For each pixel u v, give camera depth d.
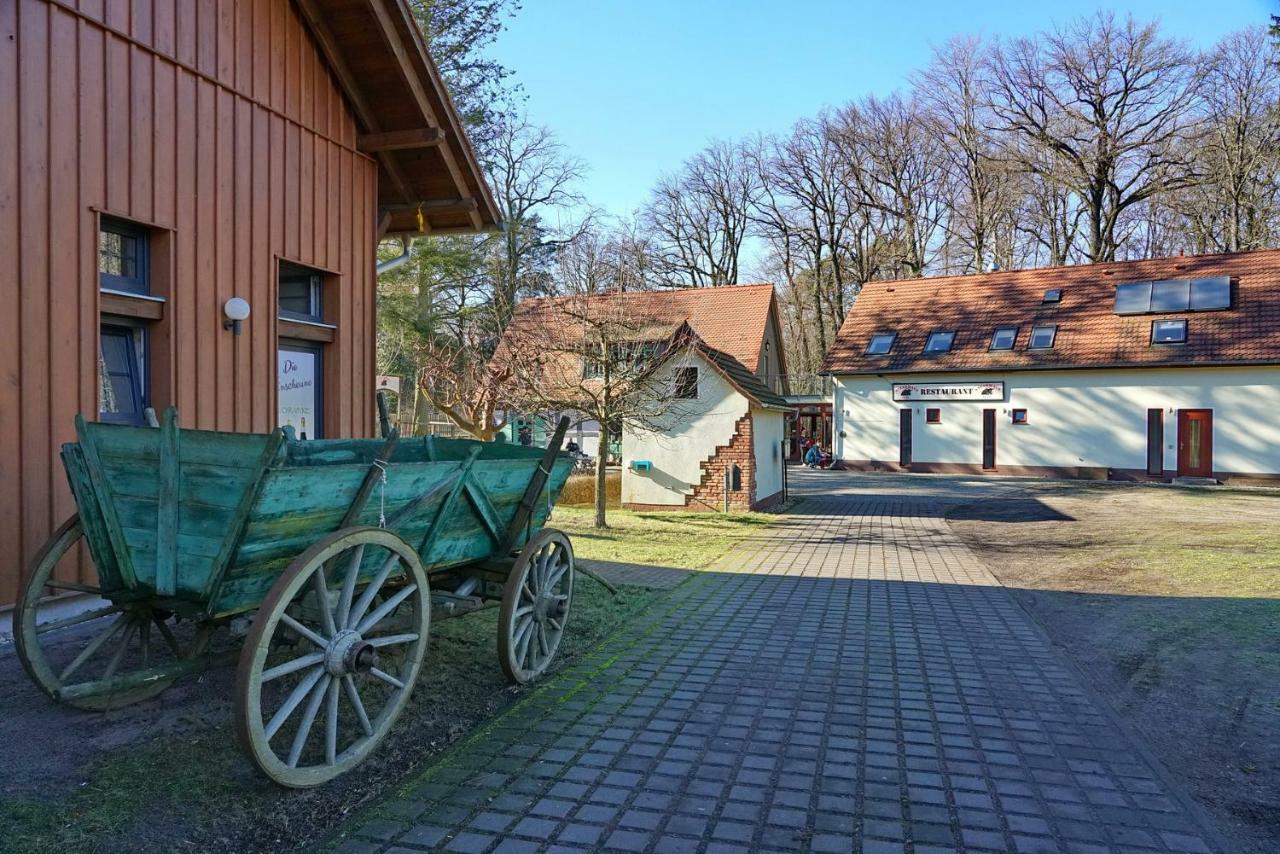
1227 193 37.09
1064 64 38.72
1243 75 36.31
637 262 16.36
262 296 7.56
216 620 3.69
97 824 3.19
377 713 4.52
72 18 5.82
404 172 9.69
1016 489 23.91
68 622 4.15
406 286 20.75
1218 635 6.69
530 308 15.02
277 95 7.75
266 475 3.30
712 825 3.43
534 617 5.33
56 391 5.71
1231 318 27.92
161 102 6.52
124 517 3.84
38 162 5.59
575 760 4.07
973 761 4.13
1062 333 30.25
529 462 5.31
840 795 3.73
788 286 51.56
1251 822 3.54
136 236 6.57
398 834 3.31
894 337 33.28
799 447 38.66
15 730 4.04
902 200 46.47
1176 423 27.83
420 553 4.57
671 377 16.78
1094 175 39.00
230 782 3.62
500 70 21.80
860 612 7.57
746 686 5.30
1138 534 13.59
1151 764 4.12
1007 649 6.30
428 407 20.83
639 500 17.78
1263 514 16.88
